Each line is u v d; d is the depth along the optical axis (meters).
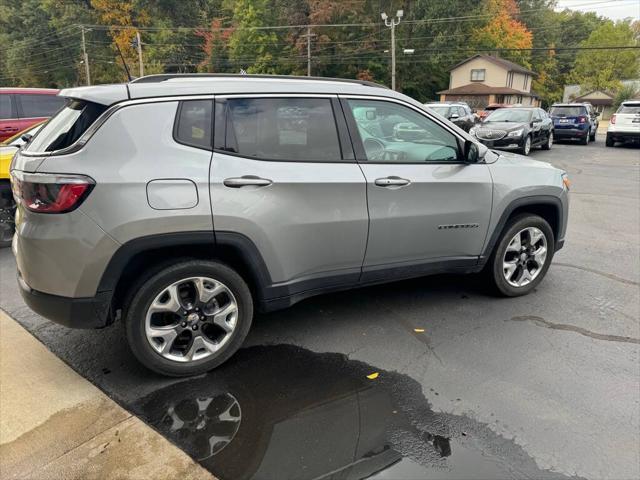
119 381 3.03
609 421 2.66
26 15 56.72
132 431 2.56
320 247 3.25
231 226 2.90
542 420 2.66
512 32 59.06
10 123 8.98
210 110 2.92
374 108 3.45
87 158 2.62
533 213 4.37
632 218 7.54
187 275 2.92
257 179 2.95
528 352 3.38
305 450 2.43
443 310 4.05
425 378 3.07
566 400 2.84
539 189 4.09
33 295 2.75
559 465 2.34
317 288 3.39
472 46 54.41
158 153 2.75
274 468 2.31
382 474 2.28
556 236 4.43
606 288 4.56
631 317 3.95
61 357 3.31
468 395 2.89
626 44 63.91
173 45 53.50
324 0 46.91
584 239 6.30
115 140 2.68
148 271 2.86
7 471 2.28
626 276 4.90
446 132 3.70
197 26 57.25
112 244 2.66
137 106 2.75
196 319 3.02
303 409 2.76
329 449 2.44
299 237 3.15
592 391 2.93
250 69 49.59
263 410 2.75
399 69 50.91
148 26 55.00
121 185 2.64
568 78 69.56
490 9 56.19
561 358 3.30
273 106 3.09
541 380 3.04
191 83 2.92
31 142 3.07
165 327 2.96
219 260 3.03
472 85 51.84
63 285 2.68
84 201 2.59
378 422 2.65
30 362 3.23
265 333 3.64
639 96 55.12
